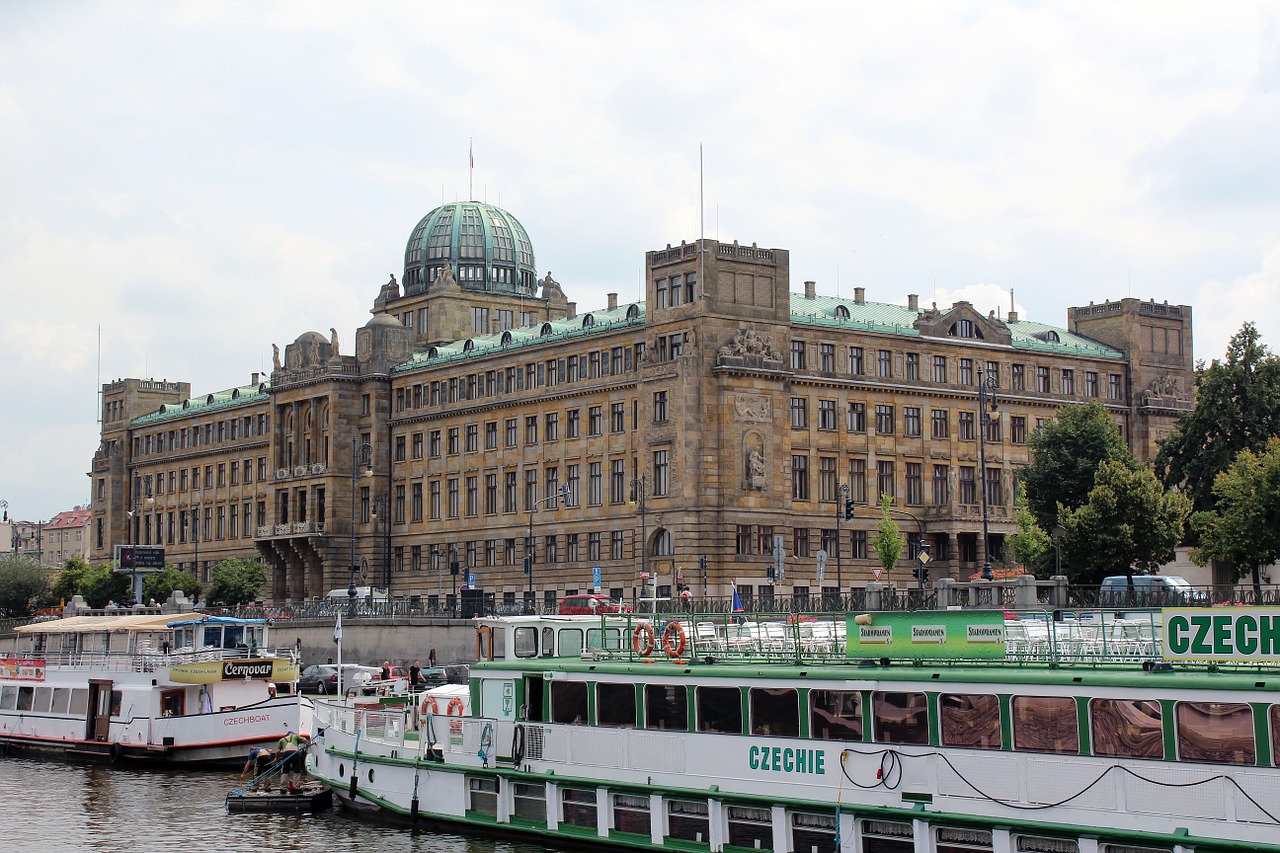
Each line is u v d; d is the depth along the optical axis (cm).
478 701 5200
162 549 15862
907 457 13962
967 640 4078
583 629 5378
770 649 4669
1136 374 15350
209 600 15875
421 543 15650
